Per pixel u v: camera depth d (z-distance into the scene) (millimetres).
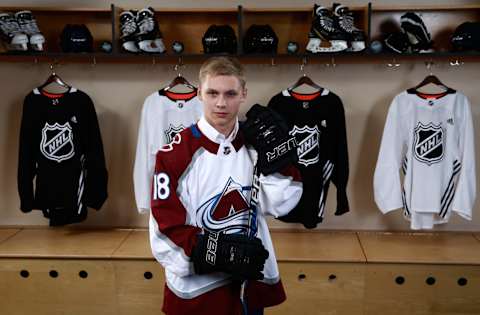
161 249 1312
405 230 2836
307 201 2553
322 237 2703
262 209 1403
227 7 2617
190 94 2568
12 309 2471
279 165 1320
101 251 2461
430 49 2438
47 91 2775
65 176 2617
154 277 2402
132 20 2432
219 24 2680
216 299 1371
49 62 2744
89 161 2623
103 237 2699
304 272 2361
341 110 2512
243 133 1367
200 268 1277
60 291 2441
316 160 2531
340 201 2562
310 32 2416
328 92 2516
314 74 2709
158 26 2504
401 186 2725
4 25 2408
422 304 2367
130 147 2844
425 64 2652
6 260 2408
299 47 2670
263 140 1331
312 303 2398
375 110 2730
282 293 1557
